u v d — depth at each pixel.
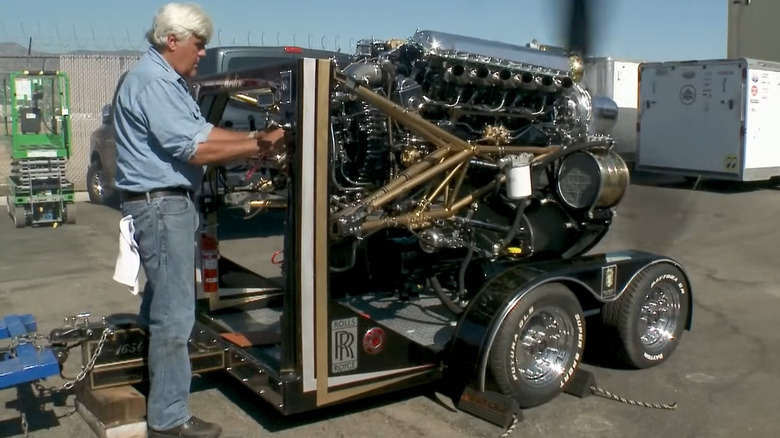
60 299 6.87
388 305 5.23
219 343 4.34
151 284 3.73
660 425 4.23
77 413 4.33
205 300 5.17
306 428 4.14
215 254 5.14
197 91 4.89
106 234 10.03
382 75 4.51
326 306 3.80
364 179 4.62
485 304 4.25
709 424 4.25
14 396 4.61
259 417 4.29
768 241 9.80
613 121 6.05
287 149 3.69
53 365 3.66
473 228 4.77
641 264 4.91
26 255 8.73
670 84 15.25
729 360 5.33
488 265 4.98
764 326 6.17
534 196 4.95
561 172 4.93
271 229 5.61
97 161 12.52
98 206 12.32
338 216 4.01
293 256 3.71
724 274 8.05
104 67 14.80
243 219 5.47
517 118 5.10
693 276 7.95
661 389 4.77
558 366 4.46
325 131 3.67
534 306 4.26
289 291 3.75
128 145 3.59
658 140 15.59
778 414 4.41
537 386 4.34
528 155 4.57
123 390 4.00
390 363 4.08
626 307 4.87
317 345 3.79
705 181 16.09
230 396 4.59
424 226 4.47
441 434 4.07
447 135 4.37
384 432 4.09
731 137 14.41
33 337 3.98
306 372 3.77
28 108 10.66
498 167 4.55
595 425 4.22
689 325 5.29
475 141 4.72
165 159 3.58
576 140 5.05
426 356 4.24
